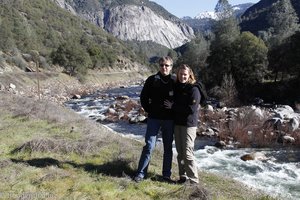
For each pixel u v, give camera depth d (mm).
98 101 48375
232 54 51000
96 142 9883
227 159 16500
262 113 27156
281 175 13883
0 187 6477
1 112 15148
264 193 8508
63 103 46250
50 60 88812
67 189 6570
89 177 7234
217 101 44156
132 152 9516
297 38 46719
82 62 86500
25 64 77062
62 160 8320
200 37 93750
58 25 142000
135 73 129000
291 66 47094
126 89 77000
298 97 42531
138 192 6617
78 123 13430
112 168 7809
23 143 9461
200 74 60688
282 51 49031
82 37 138750
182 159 7223
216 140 21375
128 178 7242
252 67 49719
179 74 6820
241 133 21266
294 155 17641
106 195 6375
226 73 50594
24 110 15297
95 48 107875
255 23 143375
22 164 7801
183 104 6855
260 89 48594
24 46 95688
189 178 7047
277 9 125875
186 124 6871
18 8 131250
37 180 6891
